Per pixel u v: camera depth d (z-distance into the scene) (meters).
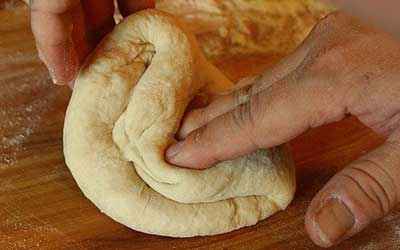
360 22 0.36
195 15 0.55
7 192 0.43
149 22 0.42
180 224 0.40
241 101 0.38
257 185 0.41
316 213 0.33
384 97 0.34
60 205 0.42
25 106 0.48
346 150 0.47
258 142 0.37
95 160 0.40
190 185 0.40
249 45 0.54
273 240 0.41
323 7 0.56
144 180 0.40
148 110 0.40
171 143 0.40
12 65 0.51
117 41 0.41
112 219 0.42
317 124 0.36
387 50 0.35
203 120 0.40
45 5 0.35
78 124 0.40
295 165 0.46
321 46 0.36
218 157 0.38
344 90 0.35
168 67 0.41
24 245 0.40
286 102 0.35
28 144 0.45
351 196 0.32
